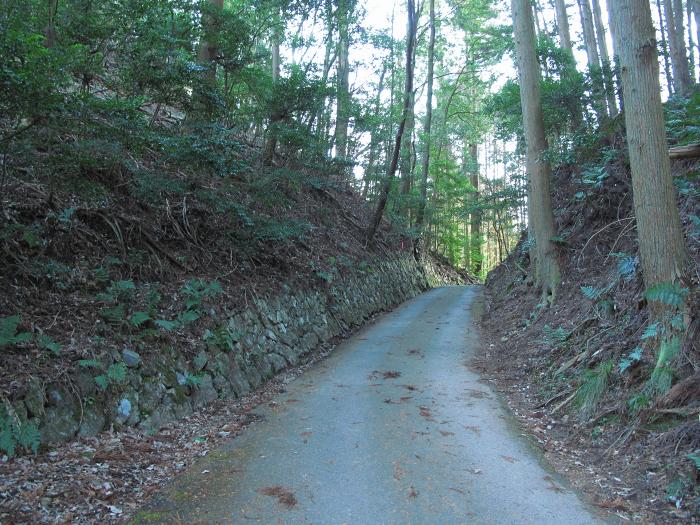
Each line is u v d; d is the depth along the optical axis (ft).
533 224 34.99
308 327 31.27
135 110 20.74
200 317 21.42
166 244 24.44
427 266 89.15
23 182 18.30
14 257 16.62
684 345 15.35
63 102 14.76
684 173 24.84
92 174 21.20
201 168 23.97
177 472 13.43
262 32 45.01
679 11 52.44
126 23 25.40
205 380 19.47
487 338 34.63
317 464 14.05
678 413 13.64
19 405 12.46
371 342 34.06
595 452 14.70
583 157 34.37
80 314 16.79
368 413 18.86
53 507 10.48
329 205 57.57
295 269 34.78
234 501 11.75
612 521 10.98
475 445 15.65
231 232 28.89
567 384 19.60
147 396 16.39
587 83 38.37
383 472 13.52
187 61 25.43
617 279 23.90
